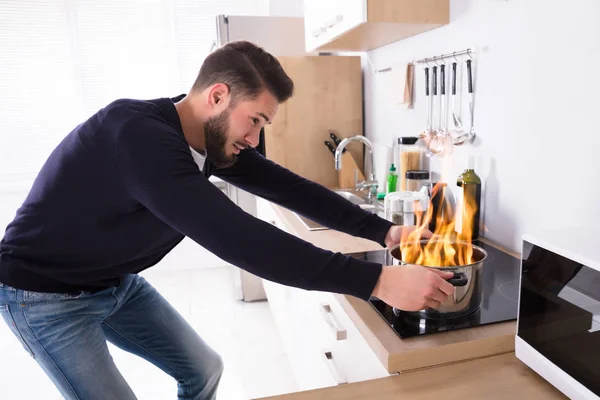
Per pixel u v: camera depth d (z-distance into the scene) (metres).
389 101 2.26
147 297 1.37
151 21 3.48
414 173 1.83
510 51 1.34
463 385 0.83
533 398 0.79
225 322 2.76
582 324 0.72
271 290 2.46
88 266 1.12
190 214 0.81
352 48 2.37
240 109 0.99
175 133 0.91
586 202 1.13
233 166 1.32
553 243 0.79
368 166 2.58
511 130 1.37
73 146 0.98
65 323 1.13
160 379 2.22
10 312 1.10
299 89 2.55
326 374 1.38
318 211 1.32
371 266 0.87
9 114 3.41
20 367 2.36
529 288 0.84
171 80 3.59
